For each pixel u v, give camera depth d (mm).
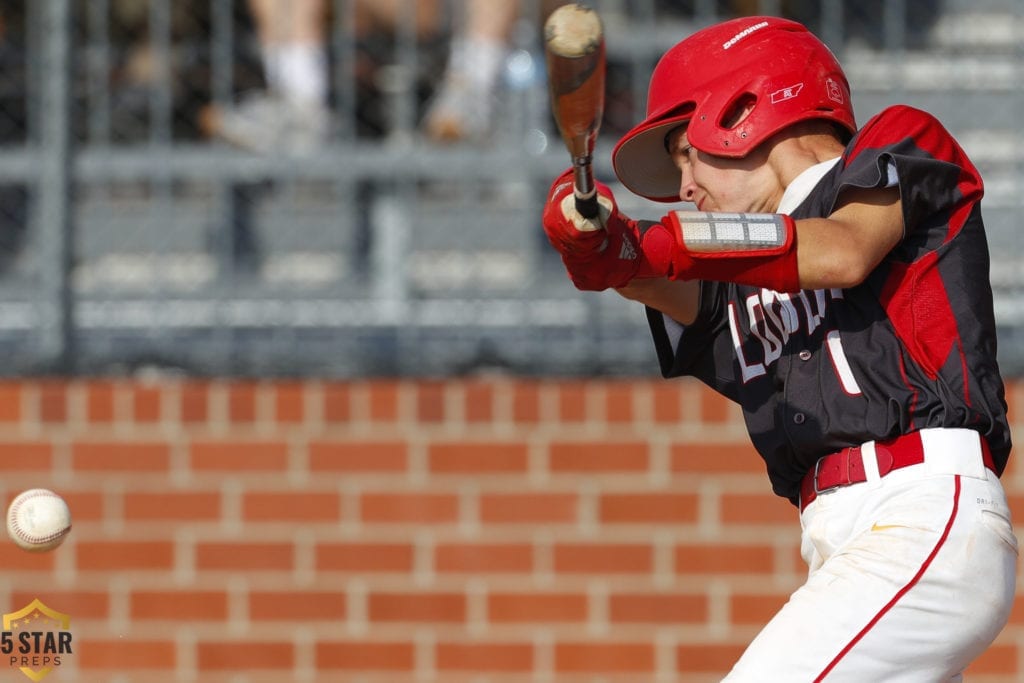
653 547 18438
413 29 20016
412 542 18625
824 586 9828
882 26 19484
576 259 9539
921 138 10172
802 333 10406
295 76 20344
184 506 18797
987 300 10211
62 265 19531
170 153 19844
